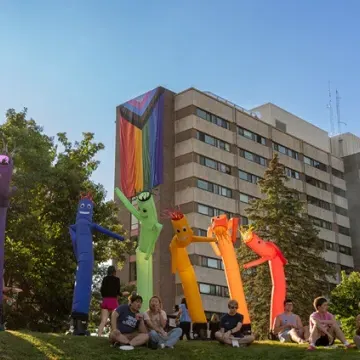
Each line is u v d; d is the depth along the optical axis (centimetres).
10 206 2481
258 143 6278
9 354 1127
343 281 4678
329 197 6994
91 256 1617
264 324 3162
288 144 6669
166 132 5634
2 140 2652
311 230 3428
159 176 5403
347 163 7444
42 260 2755
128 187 5656
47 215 2847
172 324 1559
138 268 1809
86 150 3203
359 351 1291
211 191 5569
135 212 1852
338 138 7831
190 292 1738
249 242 1964
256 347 1400
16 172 2522
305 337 1509
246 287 3328
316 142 7438
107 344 1285
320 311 1384
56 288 2694
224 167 5806
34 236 2498
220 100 6181
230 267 1858
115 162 5988
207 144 5688
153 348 1276
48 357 1152
